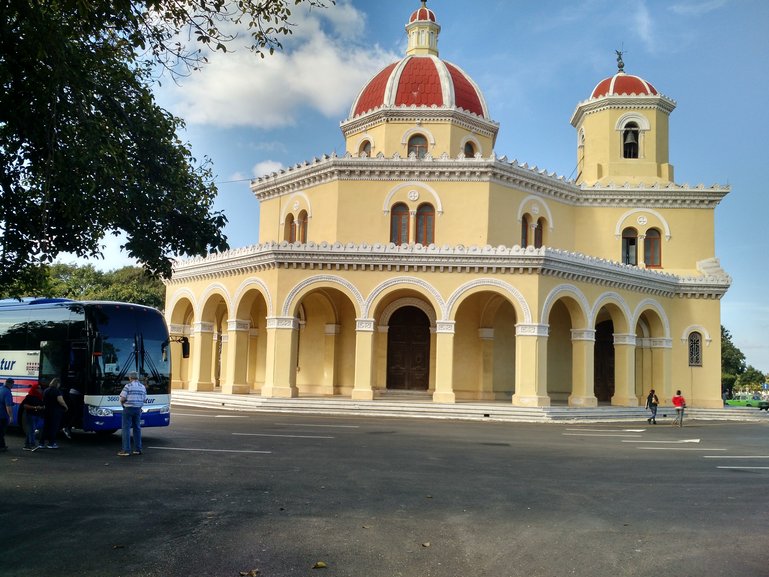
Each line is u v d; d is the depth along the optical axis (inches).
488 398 1232.2
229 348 1237.1
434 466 571.8
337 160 1264.8
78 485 466.0
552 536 355.6
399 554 319.6
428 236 1261.1
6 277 580.4
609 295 1237.1
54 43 392.8
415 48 1524.4
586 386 1173.7
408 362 1264.8
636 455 685.9
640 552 330.3
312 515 389.1
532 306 1104.8
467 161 1243.2
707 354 1375.5
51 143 416.8
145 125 520.4
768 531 374.6
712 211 1430.9
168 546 324.2
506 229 1273.4
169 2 436.1
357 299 1131.9
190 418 940.6
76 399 700.7
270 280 1157.7
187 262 1360.7
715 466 621.3
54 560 302.0
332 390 1258.0
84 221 501.7
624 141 1493.6
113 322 714.8
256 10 454.6
